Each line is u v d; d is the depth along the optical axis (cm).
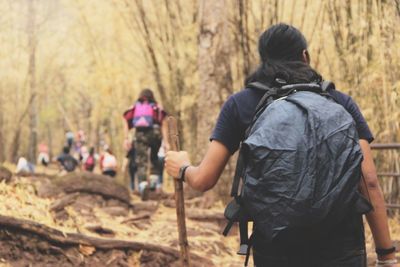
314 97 240
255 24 1283
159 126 978
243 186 236
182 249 315
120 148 2055
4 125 4009
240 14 1288
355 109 255
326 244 234
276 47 263
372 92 889
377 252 252
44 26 3594
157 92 1936
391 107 841
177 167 274
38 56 3706
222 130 255
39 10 3544
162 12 1838
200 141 1084
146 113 972
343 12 949
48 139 5012
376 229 248
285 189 221
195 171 263
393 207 802
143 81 1964
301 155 223
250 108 252
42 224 542
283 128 229
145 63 1919
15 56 3775
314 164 222
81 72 2231
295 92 248
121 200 803
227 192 1028
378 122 882
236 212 246
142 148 965
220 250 708
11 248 525
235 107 254
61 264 537
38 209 648
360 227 240
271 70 257
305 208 220
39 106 4197
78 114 3991
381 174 821
